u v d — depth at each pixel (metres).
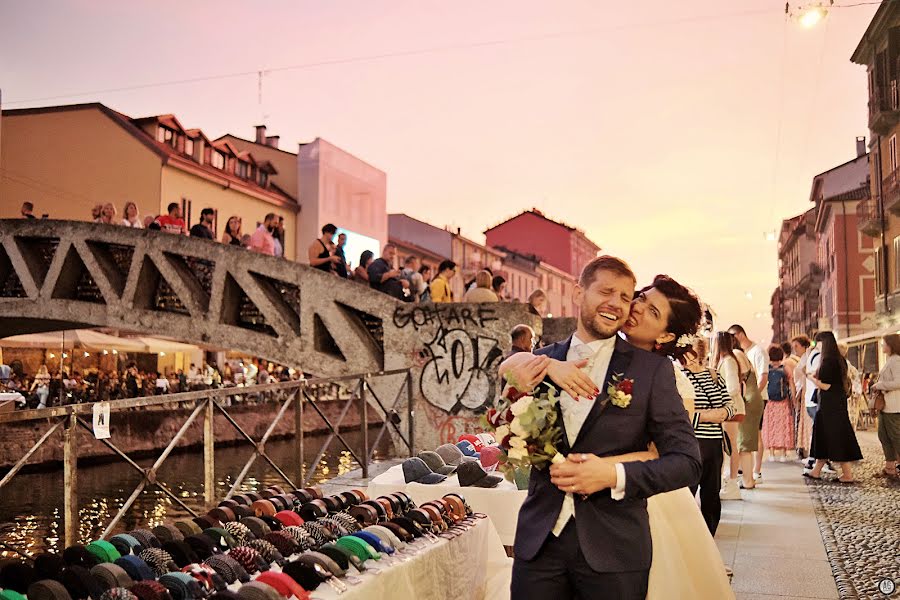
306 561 3.51
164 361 35.47
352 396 9.49
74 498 5.38
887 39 29.09
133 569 3.42
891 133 30.03
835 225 41.12
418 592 4.01
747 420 10.55
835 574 6.10
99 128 33.91
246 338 13.68
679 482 2.83
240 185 38.31
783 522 8.20
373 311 12.66
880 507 9.04
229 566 3.50
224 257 13.82
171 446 6.45
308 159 43.47
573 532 2.89
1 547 10.30
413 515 4.53
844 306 40.56
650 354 3.08
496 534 5.24
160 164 33.66
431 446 12.07
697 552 3.66
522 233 81.06
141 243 14.43
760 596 5.56
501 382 3.16
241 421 24.52
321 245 13.62
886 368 11.51
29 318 15.53
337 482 8.78
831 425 11.15
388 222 58.59
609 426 2.92
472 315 12.07
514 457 2.88
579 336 3.17
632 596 2.84
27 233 15.28
